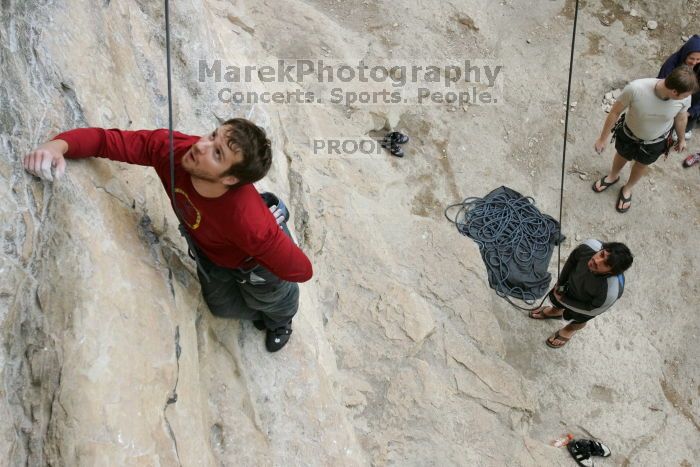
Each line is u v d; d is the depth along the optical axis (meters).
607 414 5.09
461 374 4.53
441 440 4.05
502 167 6.35
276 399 3.06
